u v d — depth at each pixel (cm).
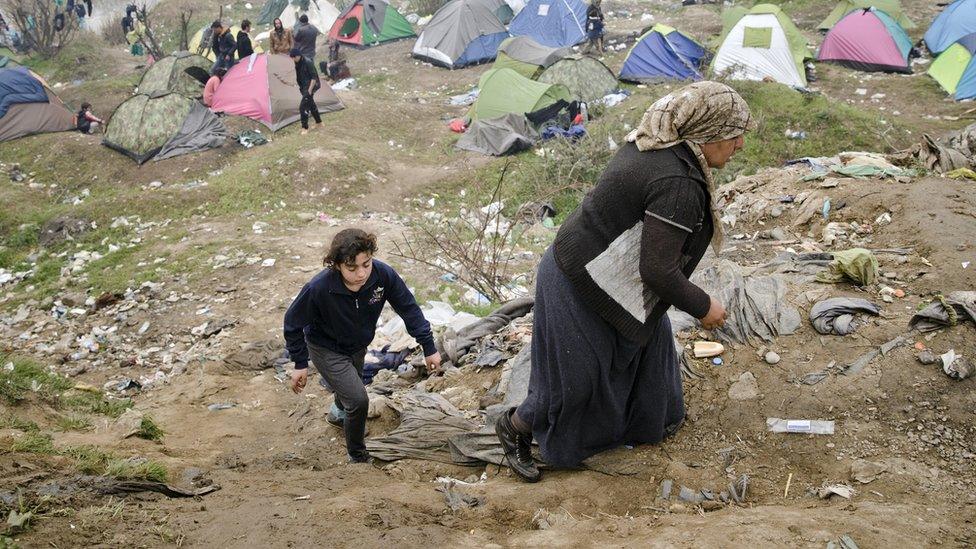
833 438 345
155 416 588
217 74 1809
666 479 336
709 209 295
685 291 288
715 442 360
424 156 1598
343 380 397
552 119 1656
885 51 1925
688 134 280
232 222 1262
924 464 321
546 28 2280
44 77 2392
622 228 294
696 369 404
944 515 282
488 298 832
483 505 327
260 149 1594
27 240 1305
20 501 280
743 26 1845
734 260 556
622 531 291
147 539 271
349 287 371
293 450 476
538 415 335
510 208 1301
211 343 815
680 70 1891
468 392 486
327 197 1395
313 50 1927
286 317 384
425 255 1046
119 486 327
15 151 1692
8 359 697
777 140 1486
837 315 415
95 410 563
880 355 381
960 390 353
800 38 1862
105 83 2100
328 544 272
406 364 607
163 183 1512
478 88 1978
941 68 1806
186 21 2677
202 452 477
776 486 327
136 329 890
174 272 1048
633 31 2361
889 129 1513
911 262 472
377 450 425
